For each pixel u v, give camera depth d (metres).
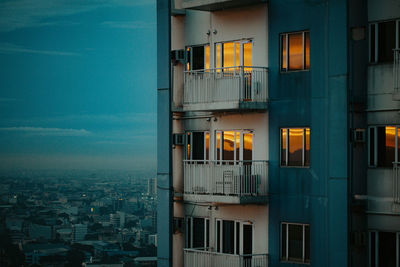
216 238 25.75
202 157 26.70
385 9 22.28
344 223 22.27
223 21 25.95
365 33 22.62
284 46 24.25
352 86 22.78
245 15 25.30
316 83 23.19
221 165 24.77
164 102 26.39
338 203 22.45
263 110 24.58
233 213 25.20
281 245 23.92
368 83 22.53
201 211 26.28
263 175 24.34
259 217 24.47
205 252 24.81
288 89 23.91
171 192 26.17
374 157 22.48
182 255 26.86
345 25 22.45
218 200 24.50
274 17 24.44
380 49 22.48
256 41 24.94
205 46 26.72
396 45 22.19
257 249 24.47
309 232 23.25
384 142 22.31
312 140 23.20
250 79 24.78
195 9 25.98
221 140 25.91
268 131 24.42
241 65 25.39
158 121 26.58
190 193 25.44
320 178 22.95
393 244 22.00
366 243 22.38
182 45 27.36
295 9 23.83
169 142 26.22
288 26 24.02
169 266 26.11
